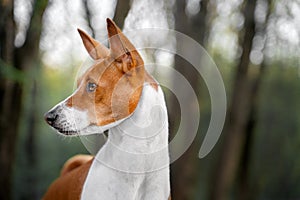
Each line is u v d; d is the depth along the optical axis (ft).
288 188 52.34
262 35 36.45
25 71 28.63
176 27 32.24
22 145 50.85
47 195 16.08
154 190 12.03
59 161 53.67
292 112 51.70
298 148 52.01
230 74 48.34
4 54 26.50
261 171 51.72
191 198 34.17
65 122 11.02
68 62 46.24
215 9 35.22
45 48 31.73
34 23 27.78
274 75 50.93
